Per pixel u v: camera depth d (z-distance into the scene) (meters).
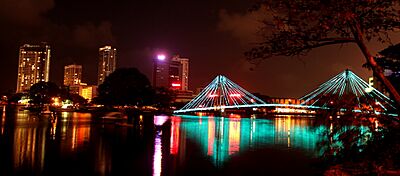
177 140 45.75
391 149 13.59
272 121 129.88
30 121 72.00
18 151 30.70
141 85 83.19
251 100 186.88
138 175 22.98
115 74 83.50
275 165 28.22
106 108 120.06
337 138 15.01
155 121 89.62
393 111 13.86
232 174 24.55
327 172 14.90
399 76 27.92
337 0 10.59
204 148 38.50
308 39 11.33
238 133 63.84
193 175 23.78
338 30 11.40
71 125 63.00
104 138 43.03
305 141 49.19
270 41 11.70
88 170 23.88
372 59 11.41
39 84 163.00
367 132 13.95
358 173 14.44
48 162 26.06
